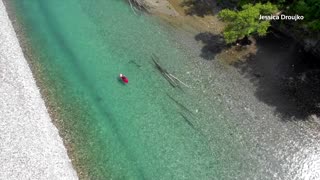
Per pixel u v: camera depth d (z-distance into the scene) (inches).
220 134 1582.2
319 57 1804.9
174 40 1923.0
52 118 1593.3
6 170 1387.8
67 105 1647.4
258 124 1612.9
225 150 1536.7
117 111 1642.5
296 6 1738.4
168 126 1601.9
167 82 1748.3
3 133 1476.4
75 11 2054.6
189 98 1694.1
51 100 1656.0
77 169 1454.2
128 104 1667.1
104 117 1620.3
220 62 1827.0
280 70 1786.4
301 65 1798.7
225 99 1692.9
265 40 1895.9
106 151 1517.0
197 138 1568.7
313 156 1515.7
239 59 1836.9
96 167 1467.8
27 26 1959.9
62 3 2086.6
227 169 1485.0
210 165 1493.6
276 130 1593.3
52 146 1487.5
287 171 1478.8
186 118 1627.7
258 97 1697.8
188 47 1891.0
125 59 1834.4
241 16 1685.5
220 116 1638.8
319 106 1660.9
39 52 1844.2
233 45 1884.8
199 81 1755.7
